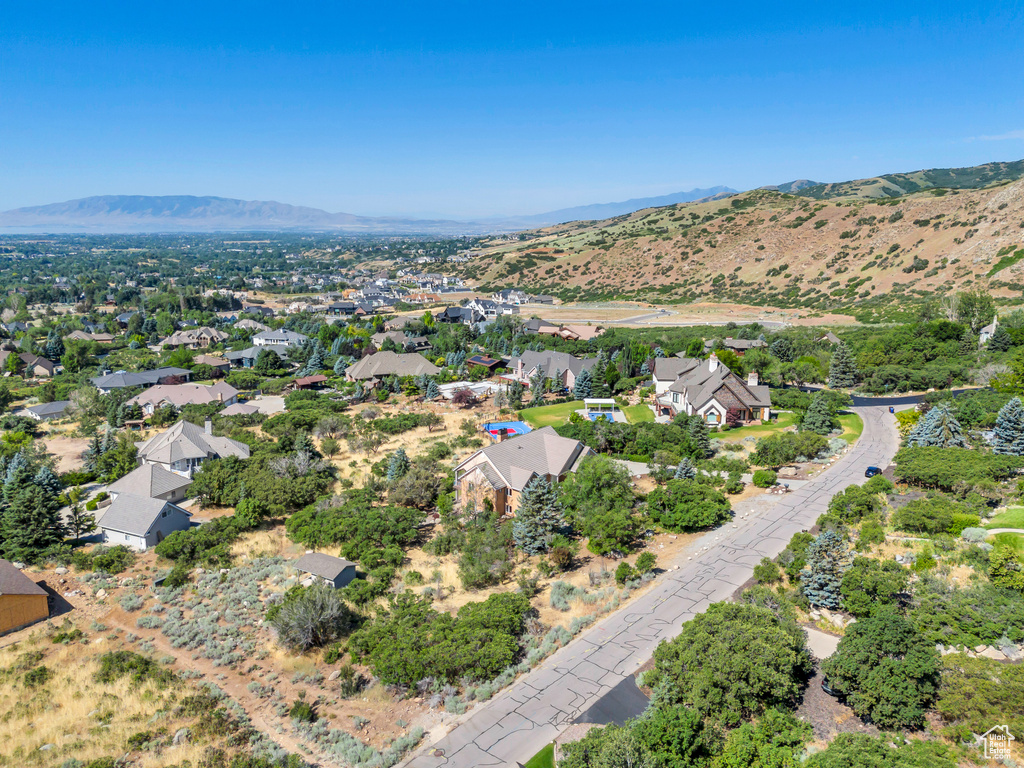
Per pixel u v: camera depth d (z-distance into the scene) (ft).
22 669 127.03
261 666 127.95
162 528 186.39
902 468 197.98
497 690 115.75
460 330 536.83
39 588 147.64
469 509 190.19
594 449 238.27
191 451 240.32
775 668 106.42
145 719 111.34
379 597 150.41
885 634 105.81
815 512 187.83
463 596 150.41
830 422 263.08
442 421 296.92
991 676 99.71
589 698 112.47
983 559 138.92
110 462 240.94
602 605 142.61
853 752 88.07
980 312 417.90
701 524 176.65
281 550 179.42
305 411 299.58
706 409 279.90
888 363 357.61
